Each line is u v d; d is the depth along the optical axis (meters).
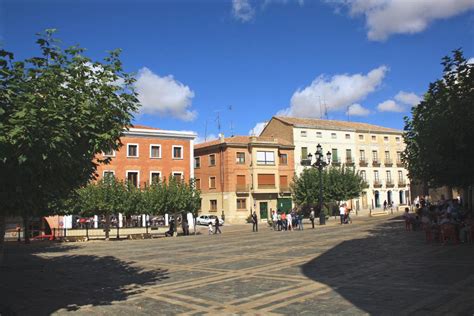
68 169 8.26
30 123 6.59
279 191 56.97
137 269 14.09
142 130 47.59
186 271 13.05
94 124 8.09
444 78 13.70
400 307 7.34
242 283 10.45
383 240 19.80
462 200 33.16
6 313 7.99
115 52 9.17
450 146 13.83
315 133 61.22
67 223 40.53
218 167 56.28
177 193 35.09
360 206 64.12
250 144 55.78
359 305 7.64
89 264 16.02
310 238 23.52
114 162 45.94
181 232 38.66
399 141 70.25
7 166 7.12
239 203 55.03
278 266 13.06
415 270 10.99
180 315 7.65
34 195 8.17
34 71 7.72
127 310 8.22
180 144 50.00
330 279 10.38
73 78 8.55
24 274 13.55
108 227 32.88
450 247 15.62
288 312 7.45
